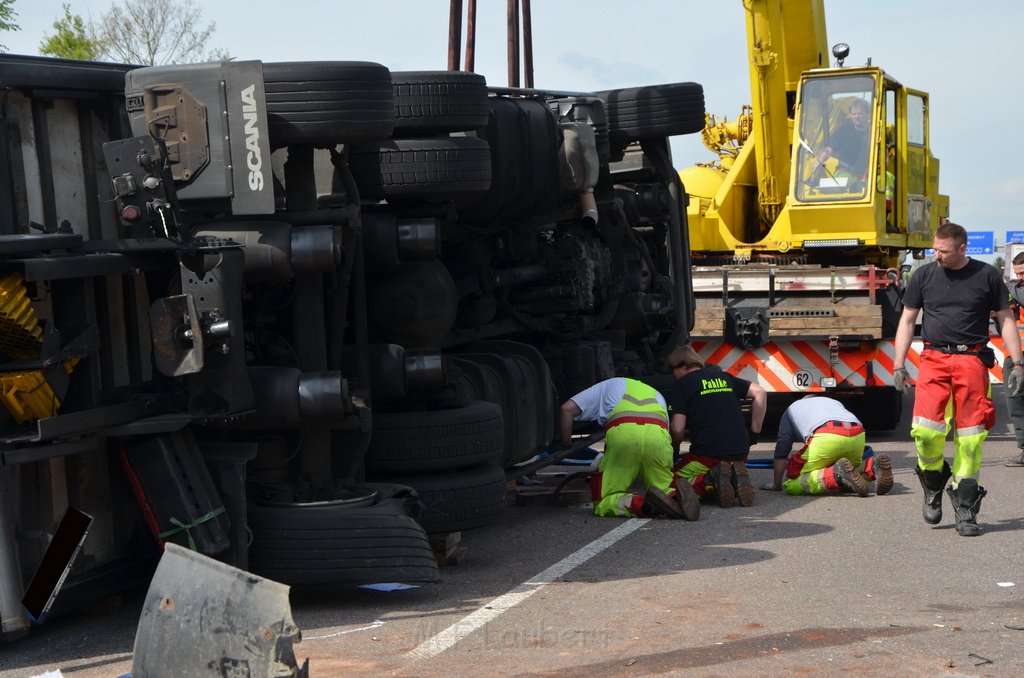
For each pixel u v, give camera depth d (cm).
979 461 908
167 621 486
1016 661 580
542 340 1232
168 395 694
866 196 1614
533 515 1034
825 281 1492
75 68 680
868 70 1614
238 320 671
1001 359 1520
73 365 637
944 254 909
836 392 1533
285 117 719
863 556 836
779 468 1124
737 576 776
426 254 877
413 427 847
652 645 611
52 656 619
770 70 1692
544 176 1124
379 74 741
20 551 635
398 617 684
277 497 741
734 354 1532
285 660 474
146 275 723
